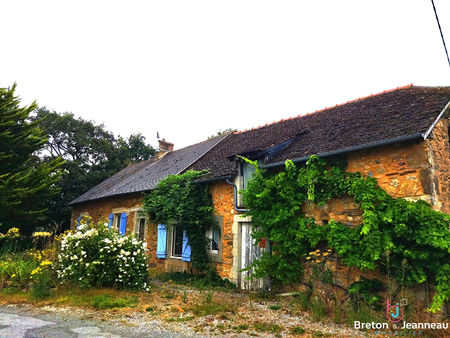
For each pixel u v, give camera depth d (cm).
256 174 806
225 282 877
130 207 1350
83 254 703
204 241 964
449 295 450
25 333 439
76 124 2512
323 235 630
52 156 2325
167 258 1109
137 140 3123
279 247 711
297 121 1173
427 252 483
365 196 575
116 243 745
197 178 1059
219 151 1338
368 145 597
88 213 1736
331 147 693
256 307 623
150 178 1442
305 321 522
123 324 496
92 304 602
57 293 673
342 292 600
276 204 723
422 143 554
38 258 788
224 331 467
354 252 566
